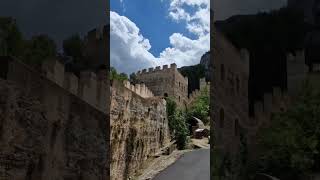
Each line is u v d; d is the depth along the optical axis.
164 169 19.27
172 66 40.97
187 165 19.53
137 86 23.27
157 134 23.48
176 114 28.52
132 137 17.30
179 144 27.61
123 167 15.87
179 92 42.56
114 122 14.52
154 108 22.84
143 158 19.66
